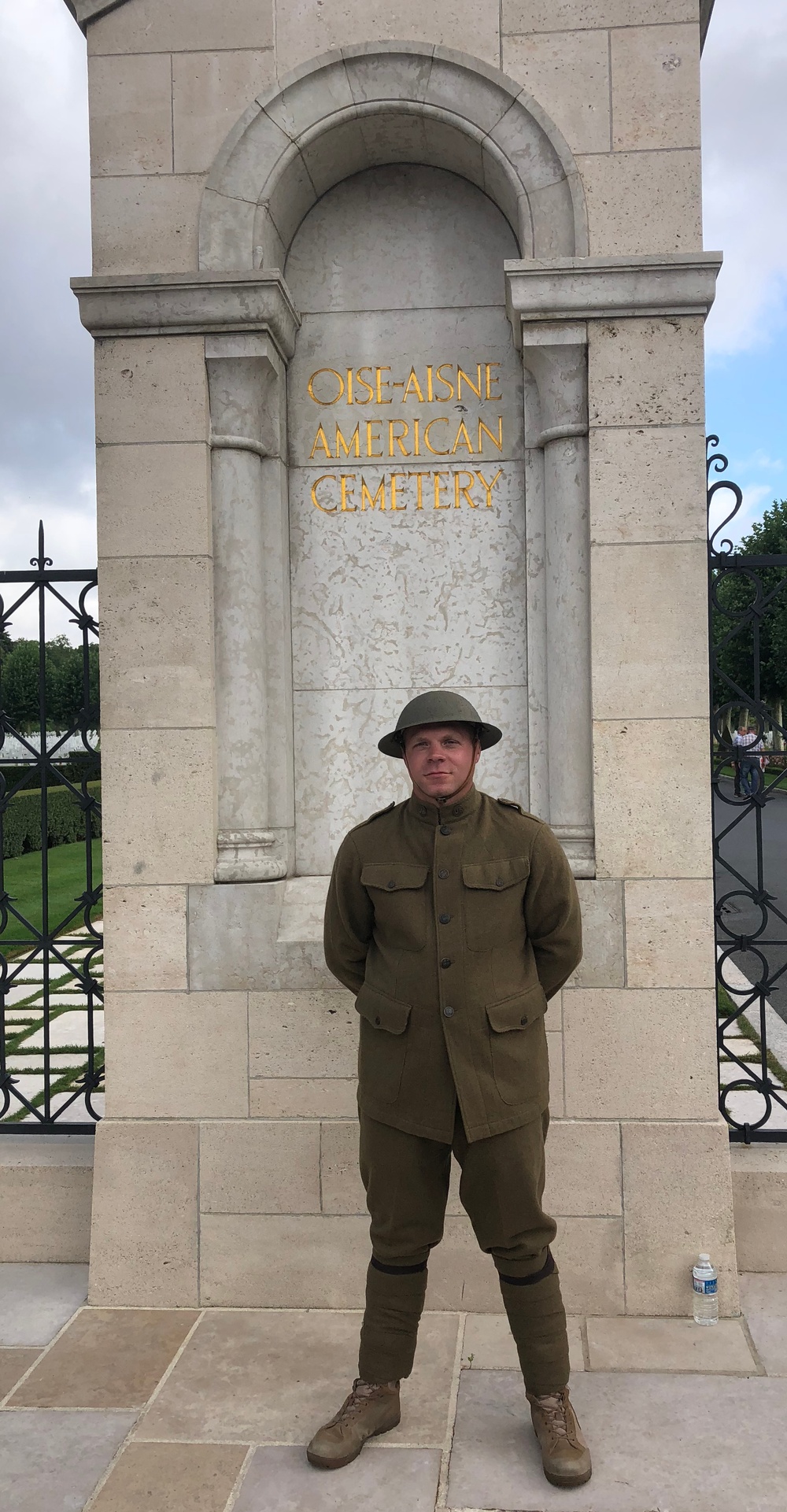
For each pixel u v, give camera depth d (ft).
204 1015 11.80
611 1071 11.46
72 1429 9.34
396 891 8.99
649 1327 11.00
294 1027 11.70
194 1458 8.93
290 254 12.87
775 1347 10.52
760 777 12.39
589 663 11.77
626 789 11.51
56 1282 12.26
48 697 14.15
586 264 11.28
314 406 12.80
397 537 12.71
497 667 12.60
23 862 49.47
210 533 11.93
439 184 12.76
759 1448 8.93
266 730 12.37
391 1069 8.89
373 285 12.77
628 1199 11.34
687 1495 8.37
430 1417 9.45
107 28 11.94
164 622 11.87
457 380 12.68
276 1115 11.71
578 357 11.62
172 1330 11.10
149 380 11.86
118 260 11.94
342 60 11.61
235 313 11.59
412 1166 8.93
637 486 11.49
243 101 11.85
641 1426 9.25
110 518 11.92
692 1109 11.39
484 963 8.82
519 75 11.61
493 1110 8.65
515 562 12.58
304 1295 11.60
